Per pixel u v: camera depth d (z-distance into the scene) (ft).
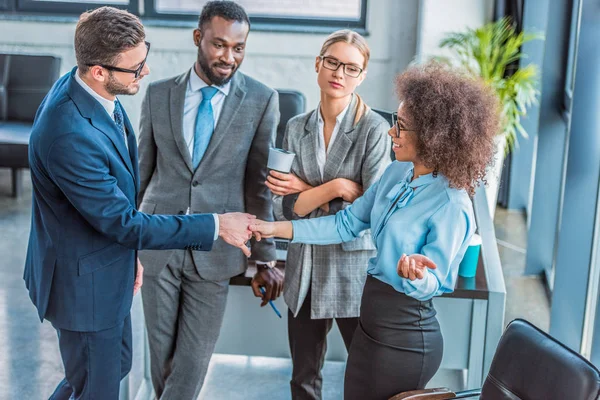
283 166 8.05
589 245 10.84
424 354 7.18
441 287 7.14
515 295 13.50
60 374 11.11
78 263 7.52
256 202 8.75
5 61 18.53
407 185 7.14
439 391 7.18
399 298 7.14
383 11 18.95
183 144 8.34
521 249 15.56
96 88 7.31
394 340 7.17
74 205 7.23
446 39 17.42
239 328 10.26
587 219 10.78
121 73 7.18
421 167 7.11
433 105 6.74
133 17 7.25
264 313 10.16
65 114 7.11
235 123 8.40
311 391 9.14
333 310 8.36
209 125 8.38
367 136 8.04
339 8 19.51
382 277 7.23
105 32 7.02
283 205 9.02
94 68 7.13
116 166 7.45
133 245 7.52
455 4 17.83
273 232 7.96
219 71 8.13
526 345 6.63
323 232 7.94
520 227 16.70
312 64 19.45
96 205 7.23
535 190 14.05
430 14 17.92
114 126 7.44
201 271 8.54
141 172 8.65
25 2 19.69
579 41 10.27
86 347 7.79
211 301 8.75
